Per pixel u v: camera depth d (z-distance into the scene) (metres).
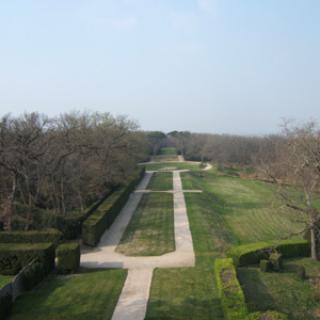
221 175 100.69
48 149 44.50
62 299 23.08
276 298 22.56
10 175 44.91
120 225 44.66
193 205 53.91
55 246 31.20
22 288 24.36
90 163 52.12
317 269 28.91
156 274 27.31
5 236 34.53
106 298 23.08
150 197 62.91
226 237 39.97
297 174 31.84
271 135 119.81
